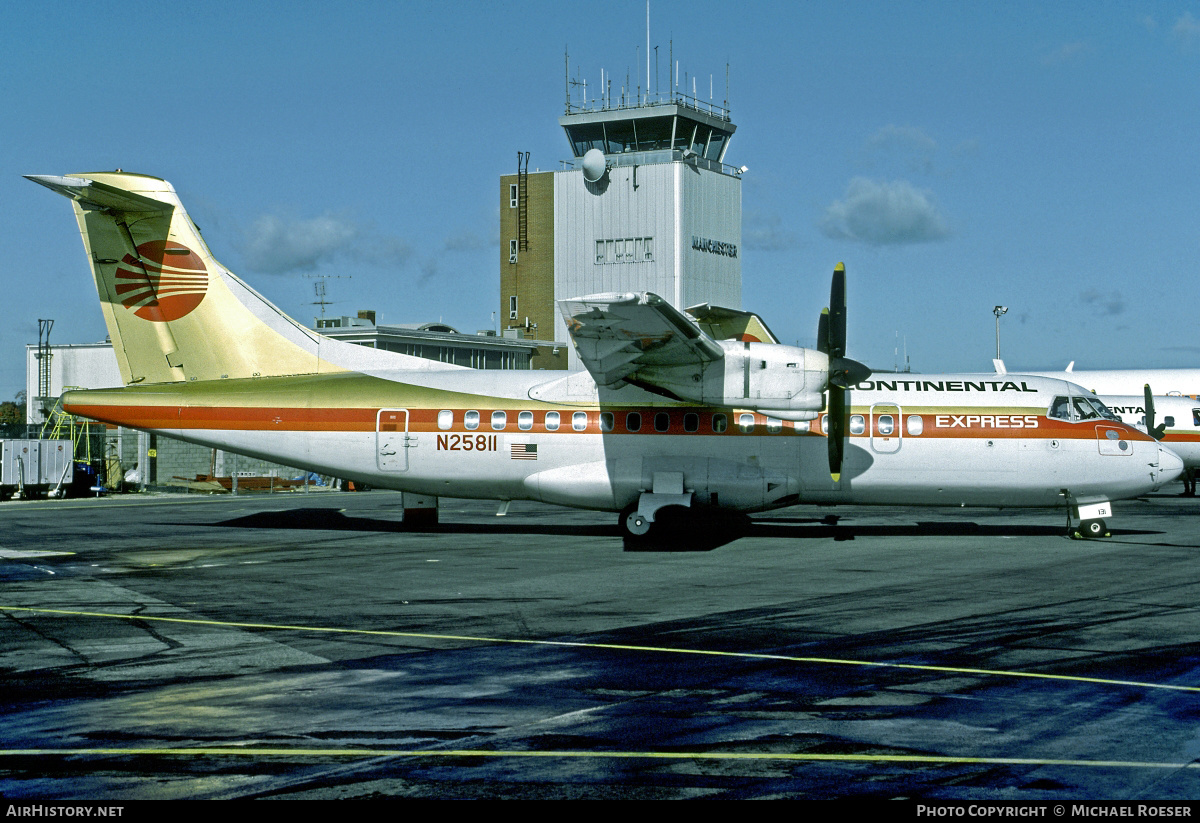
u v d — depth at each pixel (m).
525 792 6.30
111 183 21.91
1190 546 19.78
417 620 12.11
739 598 13.66
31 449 36.38
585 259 64.00
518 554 18.66
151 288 22.03
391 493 41.66
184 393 21.67
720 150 64.75
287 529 23.78
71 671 9.50
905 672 9.39
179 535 22.31
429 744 7.25
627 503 20.92
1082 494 20.69
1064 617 12.19
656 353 18.62
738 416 20.53
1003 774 6.62
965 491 20.77
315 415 21.36
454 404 21.22
